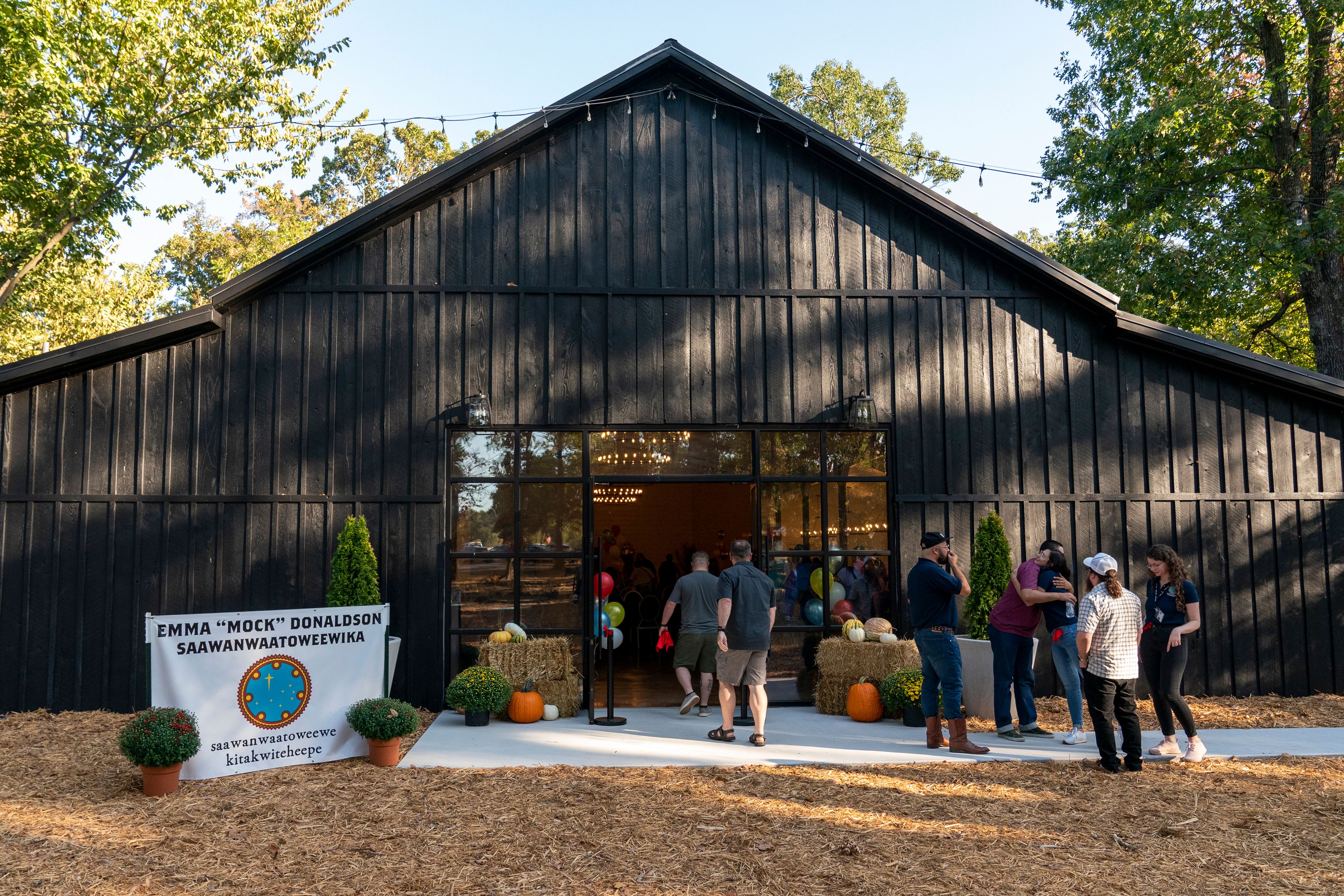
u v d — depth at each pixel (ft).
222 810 18.84
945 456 32.81
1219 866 15.85
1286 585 33.35
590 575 31.40
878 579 32.22
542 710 28.40
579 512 31.65
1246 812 18.93
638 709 30.58
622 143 33.19
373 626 23.81
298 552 30.68
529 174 32.71
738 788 20.57
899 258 33.58
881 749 24.31
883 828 17.76
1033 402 33.30
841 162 33.47
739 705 31.17
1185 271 53.78
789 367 32.73
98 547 29.99
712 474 32.35
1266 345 71.97
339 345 31.48
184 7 52.03
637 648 45.03
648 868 15.65
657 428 32.12
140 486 30.30
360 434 31.17
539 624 31.14
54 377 30.22
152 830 17.62
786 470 32.53
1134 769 21.89
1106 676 21.86
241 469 30.76
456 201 32.35
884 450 32.89
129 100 51.31
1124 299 58.18
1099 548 32.83
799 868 15.66
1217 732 26.84
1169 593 23.45
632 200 32.96
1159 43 52.47
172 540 30.27
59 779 21.25
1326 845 16.96
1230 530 33.37
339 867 15.71
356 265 31.86
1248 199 54.70
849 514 32.42
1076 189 60.18
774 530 32.27
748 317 32.81
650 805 19.24
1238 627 33.01
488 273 32.17
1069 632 25.07
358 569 29.68
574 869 15.61
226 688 21.61
